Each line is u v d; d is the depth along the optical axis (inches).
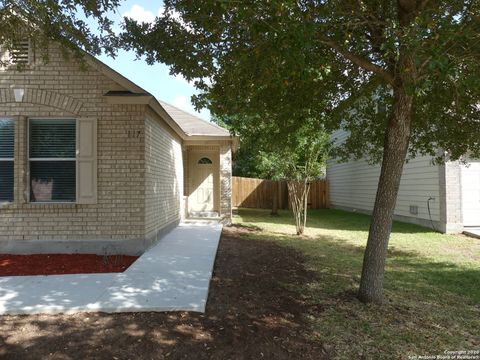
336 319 176.4
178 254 294.7
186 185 585.3
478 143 255.9
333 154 336.2
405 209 543.8
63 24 202.8
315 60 160.6
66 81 292.7
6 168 292.8
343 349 147.7
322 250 346.3
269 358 138.1
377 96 306.8
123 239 297.1
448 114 245.0
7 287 203.9
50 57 290.7
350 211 775.1
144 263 262.8
